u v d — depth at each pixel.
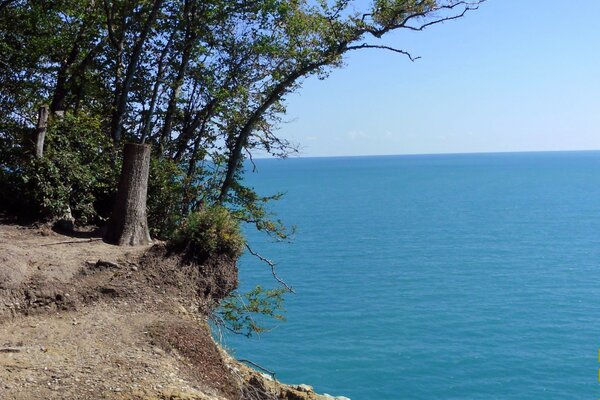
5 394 8.17
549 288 59.94
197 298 13.03
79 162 17.58
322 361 38.28
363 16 20.08
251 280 58.25
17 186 16.62
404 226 108.81
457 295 56.38
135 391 8.87
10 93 22.91
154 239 17.44
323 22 20.39
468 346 42.38
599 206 148.00
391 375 36.91
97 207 18.25
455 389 35.56
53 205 16.41
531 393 35.19
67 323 11.01
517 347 42.41
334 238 92.38
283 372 36.22
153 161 18.75
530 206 149.62
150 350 10.41
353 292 56.09
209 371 10.80
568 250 82.50
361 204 157.12
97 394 8.60
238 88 21.30
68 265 12.50
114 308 11.80
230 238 14.00
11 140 17.56
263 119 22.19
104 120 22.28
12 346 9.77
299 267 67.50
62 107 24.19
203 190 20.83
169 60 22.02
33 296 11.38
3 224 15.93
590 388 36.00
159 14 21.70
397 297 54.88
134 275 12.69
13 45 23.86
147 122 21.20
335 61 20.42
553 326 47.44
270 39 21.81
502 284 61.56
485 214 131.00
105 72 23.02
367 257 75.44
